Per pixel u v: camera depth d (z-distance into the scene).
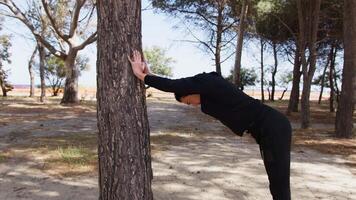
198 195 6.89
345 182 8.12
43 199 6.47
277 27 26.02
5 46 43.91
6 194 6.72
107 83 4.11
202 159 9.95
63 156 9.73
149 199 4.32
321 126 19.25
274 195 3.64
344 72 14.79
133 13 4.09
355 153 11.62
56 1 29.20
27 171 8.30
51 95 50.56
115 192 4.15
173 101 37.59
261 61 40.34
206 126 17.45
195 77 3.57
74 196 6.66
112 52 4.07
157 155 10.31
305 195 7.10
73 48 27.28
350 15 14.59
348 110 14.66
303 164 9.81
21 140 12.56
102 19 4.10
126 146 4.11
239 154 10.77
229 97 3.53
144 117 4.23
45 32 30.34
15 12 26.08
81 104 29.05
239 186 7.51
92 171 8.33
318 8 17.38
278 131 3.51
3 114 21.06
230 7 28.86
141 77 3.90
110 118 4.11
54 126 16.45
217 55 30.44
